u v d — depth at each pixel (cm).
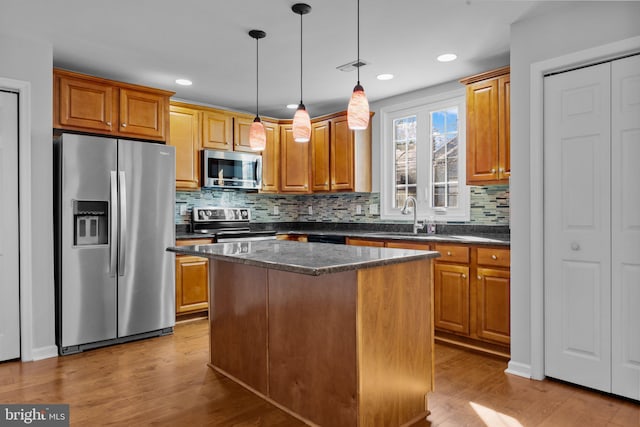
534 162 269
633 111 234
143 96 375
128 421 218
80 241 327
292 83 411
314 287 214
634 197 234
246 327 262
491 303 311
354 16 271
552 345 266
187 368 293
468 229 397
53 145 333
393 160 468
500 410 228
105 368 292
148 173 358
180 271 405
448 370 285
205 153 442
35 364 299
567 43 256
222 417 223
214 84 413
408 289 218
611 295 242
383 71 378
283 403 234
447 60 350
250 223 530
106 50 325
